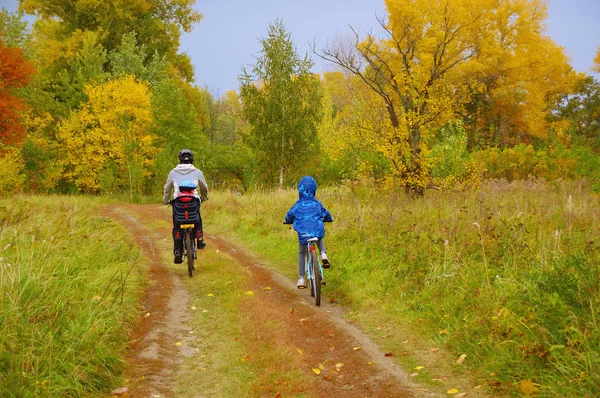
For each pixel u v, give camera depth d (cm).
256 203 1564
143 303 676
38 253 656
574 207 891
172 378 455
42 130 3616
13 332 430
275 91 2575
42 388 377
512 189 1502
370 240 899
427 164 1587
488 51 3747
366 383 447
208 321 612
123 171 3152
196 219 825
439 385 431
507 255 698
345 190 1630
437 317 571
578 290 470
